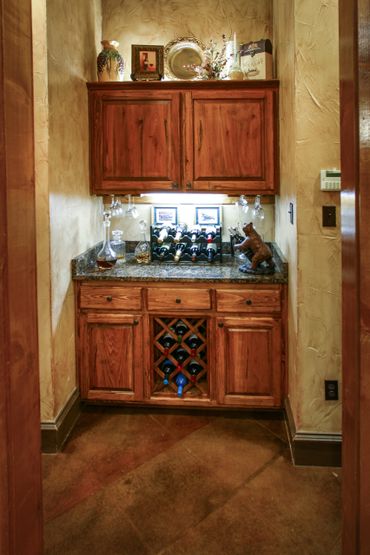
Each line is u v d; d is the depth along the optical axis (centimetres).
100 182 301
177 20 331
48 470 226
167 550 173
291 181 236
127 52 335
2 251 88
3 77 87
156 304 275
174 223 337
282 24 266
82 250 291
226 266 303
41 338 239
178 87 292
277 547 174
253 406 276
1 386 89
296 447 228
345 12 101
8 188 89
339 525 186
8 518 91
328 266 221
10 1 90
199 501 202
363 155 92
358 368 96
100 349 280
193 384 289
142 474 222
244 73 294
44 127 228
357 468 98
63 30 250
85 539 179
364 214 92
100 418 279
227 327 273
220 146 294
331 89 211
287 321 266
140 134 297
